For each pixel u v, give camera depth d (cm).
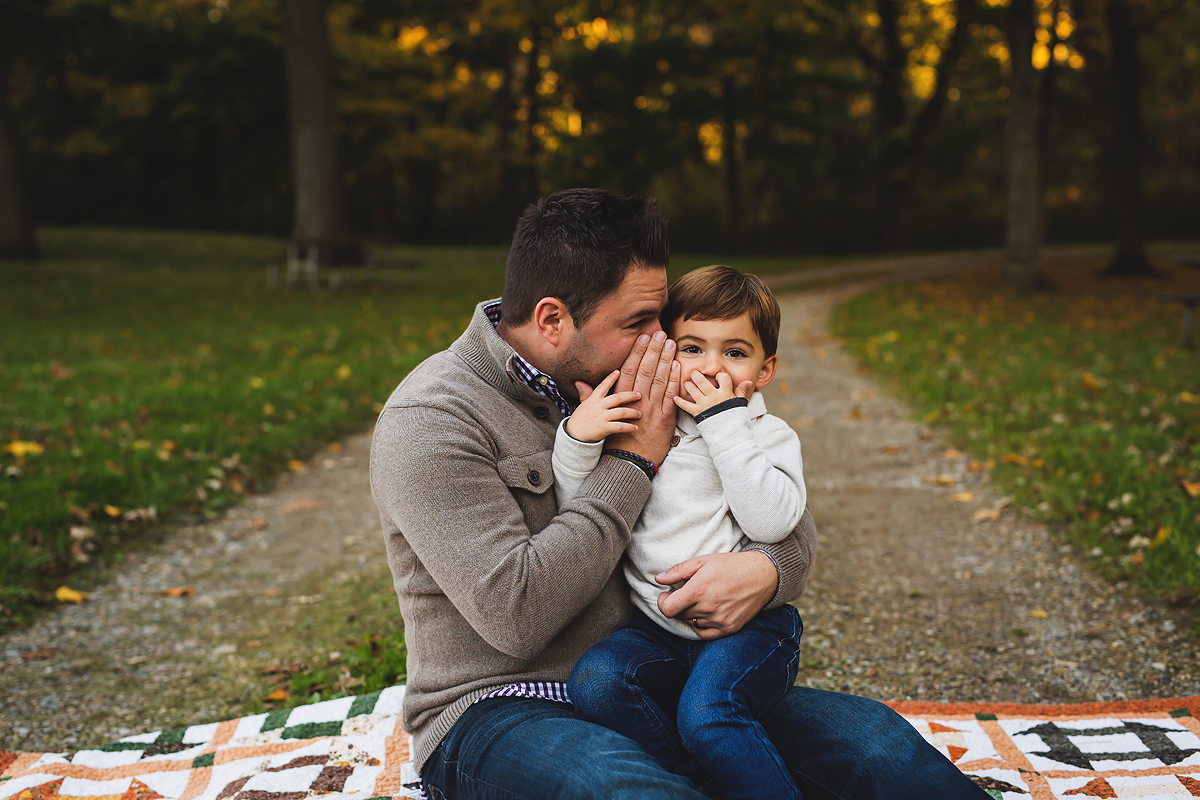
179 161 3177
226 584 380
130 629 336
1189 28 1903
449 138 3022
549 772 138
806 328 1157
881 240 3097
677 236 3462
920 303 1418
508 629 145
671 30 3034
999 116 3431
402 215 4066
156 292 1380
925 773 146
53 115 2989
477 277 1716
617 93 2975
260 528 445
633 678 156
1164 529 348
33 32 2433
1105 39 2591
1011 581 353
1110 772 205
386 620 332
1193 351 848
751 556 161
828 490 486
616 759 136
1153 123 3991
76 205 3206
